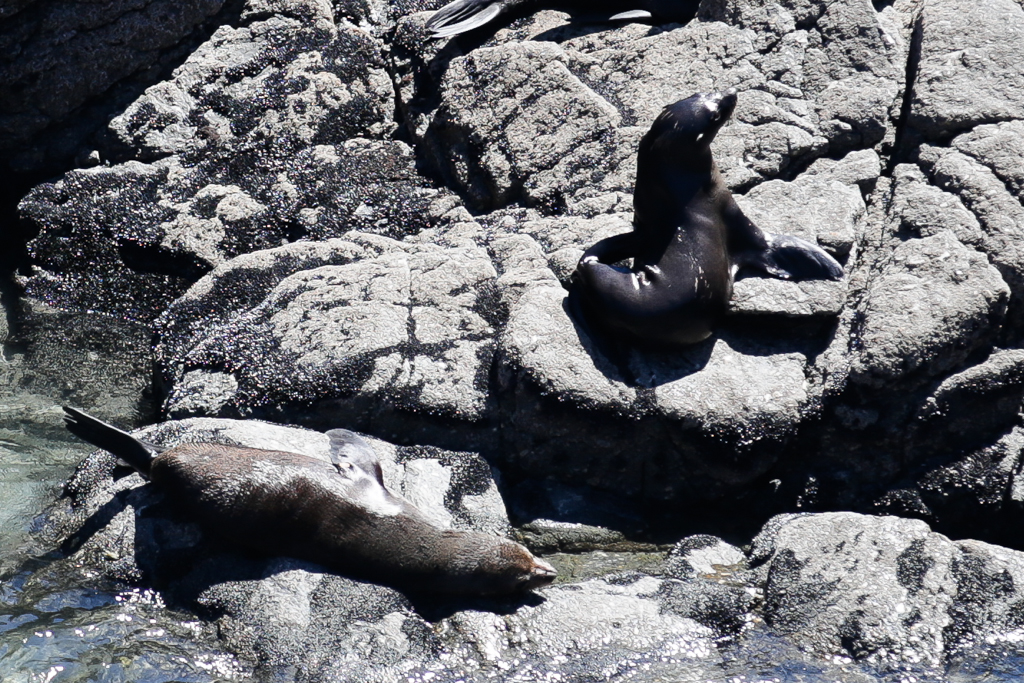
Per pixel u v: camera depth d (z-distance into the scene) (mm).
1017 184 29516
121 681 21234
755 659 22203
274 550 23469
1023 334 27953
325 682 21156
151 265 35812
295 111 38938
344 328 28797
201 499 23531
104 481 25734
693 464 27062
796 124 32719
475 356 28266
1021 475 27078
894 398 26922
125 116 38531
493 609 23000
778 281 28266
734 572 24547
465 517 25531
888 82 33094
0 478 27250
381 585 23156
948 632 22469
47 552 24438
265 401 27750
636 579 23906
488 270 30016
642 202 28250
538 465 27609
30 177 39000
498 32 39344
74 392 31406
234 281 31906
